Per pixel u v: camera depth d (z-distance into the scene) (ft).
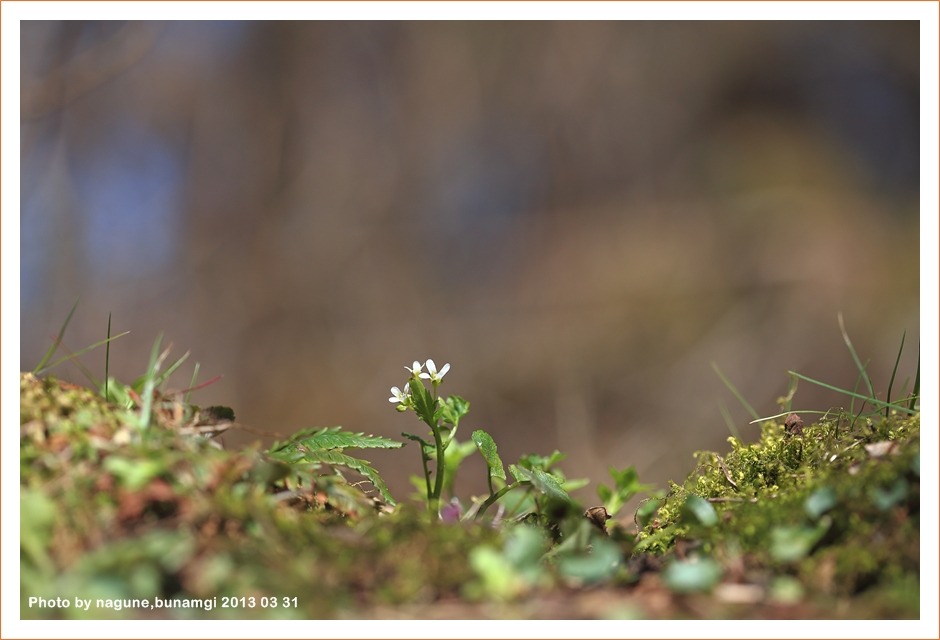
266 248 52.31
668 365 46.11
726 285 49.55
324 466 10.28
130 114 52.49
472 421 45.24
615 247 52.29
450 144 55.21
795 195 53.06
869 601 7.50
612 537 9.92
